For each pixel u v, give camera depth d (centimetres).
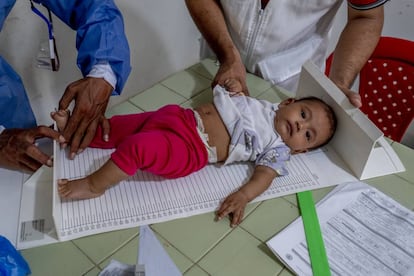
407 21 176
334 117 90
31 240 68
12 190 76
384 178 86
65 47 120
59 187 72
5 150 77
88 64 82
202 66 117
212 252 68
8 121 92
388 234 73
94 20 80
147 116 88
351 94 86
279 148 86
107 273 63
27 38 111
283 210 77
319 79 92
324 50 124
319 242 70
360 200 80
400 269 67
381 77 135
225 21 114
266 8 104
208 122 85
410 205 80
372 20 104
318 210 77
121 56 83
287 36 111
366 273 66
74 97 80
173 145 78
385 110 140
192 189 79
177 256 67
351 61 101
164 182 80
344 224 74
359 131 81
